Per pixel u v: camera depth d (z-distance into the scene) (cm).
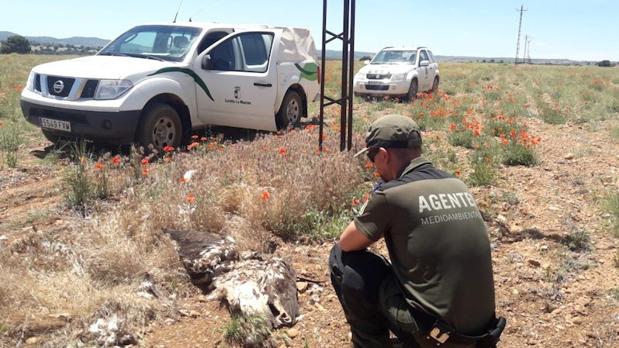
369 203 266
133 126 707
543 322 376
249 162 614
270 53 880
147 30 870
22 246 400
